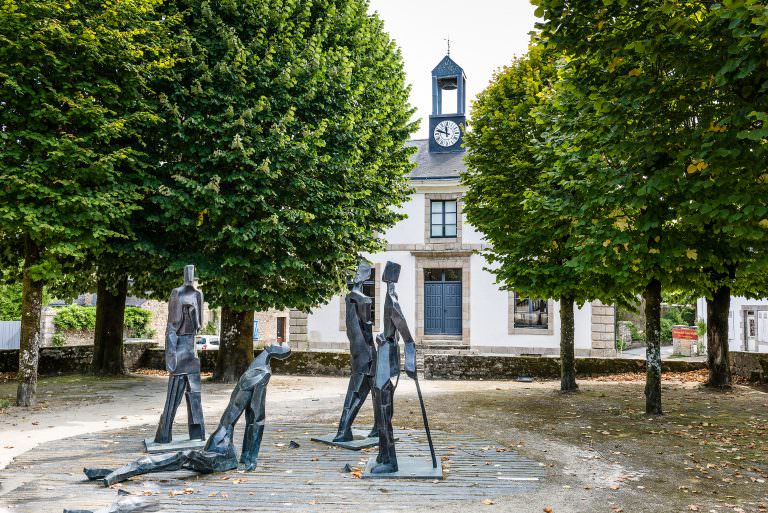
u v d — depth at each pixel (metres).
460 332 24.12
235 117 13.10
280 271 13.74
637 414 10.49
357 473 6.62
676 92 7.65
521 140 13.57
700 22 7.38
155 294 17.48
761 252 8.22
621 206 8.77
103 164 11.02
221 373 15.80
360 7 16.86
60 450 7.78
